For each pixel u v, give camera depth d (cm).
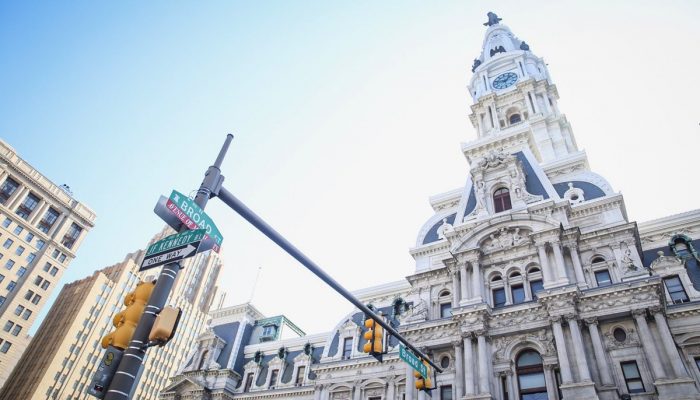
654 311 4078
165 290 1684
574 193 5772
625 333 4225
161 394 8612
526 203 5650
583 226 5328
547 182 5834
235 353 9056
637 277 4456
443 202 7144
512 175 5994
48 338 18250
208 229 1852
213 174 1983
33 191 17012
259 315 10162
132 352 1544
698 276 4759
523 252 5241
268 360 8712
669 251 5184
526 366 4512
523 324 4631
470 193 6397
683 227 5291
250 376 8550
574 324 4278
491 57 12912
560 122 10562
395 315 6931
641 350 4031
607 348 4197
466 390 4447
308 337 8619
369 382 6394
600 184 5706
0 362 14450
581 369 3997
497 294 5234
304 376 7888
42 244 16650
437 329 5141
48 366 16900
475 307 4844
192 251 1653
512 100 11000
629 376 4000
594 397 3788
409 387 5034
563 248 5097
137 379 1559
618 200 5284
